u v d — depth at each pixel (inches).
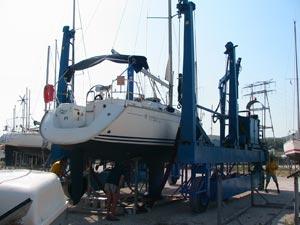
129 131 412.5
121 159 437.7
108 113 394.6
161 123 466.0
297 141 550.9
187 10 442.0
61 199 219.5
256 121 685.3
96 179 468.1
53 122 412.8
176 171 642.2
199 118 498.6
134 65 452.1
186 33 440.1
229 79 593.6
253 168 655.1
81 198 474.9
